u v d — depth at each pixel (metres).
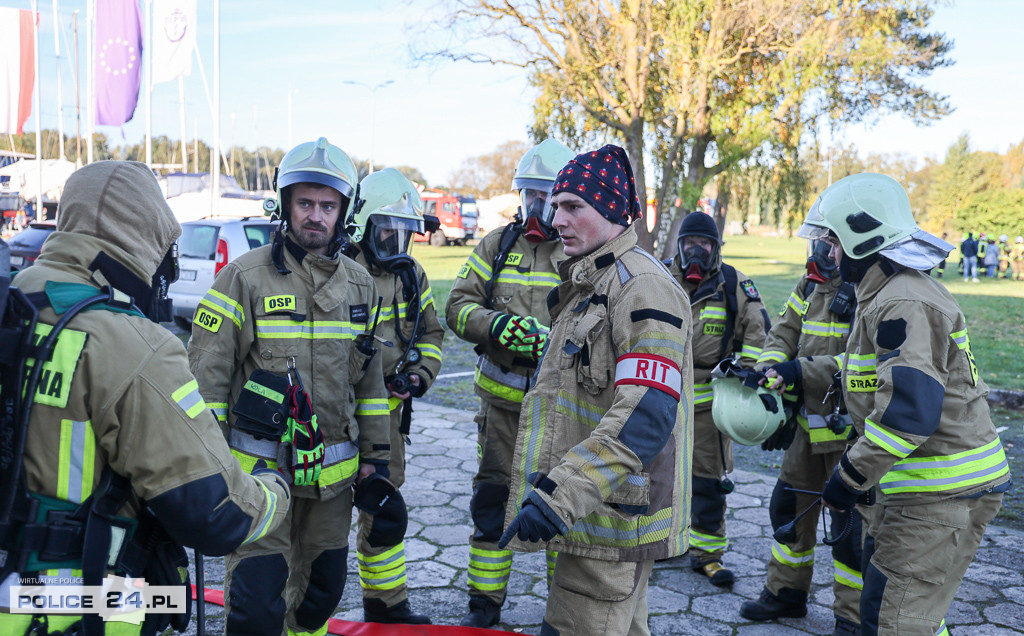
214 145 20.17
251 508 1.75
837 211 2.60
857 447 2.38
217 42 19.88
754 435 3.47
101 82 16.52
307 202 2.65
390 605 3.41
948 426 2.42
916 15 18.22
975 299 21.17
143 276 1.76
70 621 1.57
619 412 1.99
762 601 3.65
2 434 1.52
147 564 1.74
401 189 3.62
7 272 1.51
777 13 16.23
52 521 1.55
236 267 2.64
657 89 18.30
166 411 1.61
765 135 17.31
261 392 2.55
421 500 5.12
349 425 2.76
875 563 2.54
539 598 3.82
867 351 2.57
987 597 3.84
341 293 2.75
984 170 63.34
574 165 2.22
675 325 2.06
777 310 16.22
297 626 2.84
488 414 3.59
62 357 1.56
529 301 3.61
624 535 2.08
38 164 32.88
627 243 2.22
